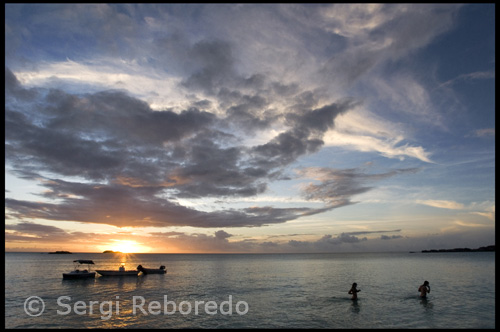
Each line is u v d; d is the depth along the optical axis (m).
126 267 112.50
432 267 80.56
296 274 66.88
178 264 128.88
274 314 25.81
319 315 25.17
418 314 24.97
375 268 81.81
